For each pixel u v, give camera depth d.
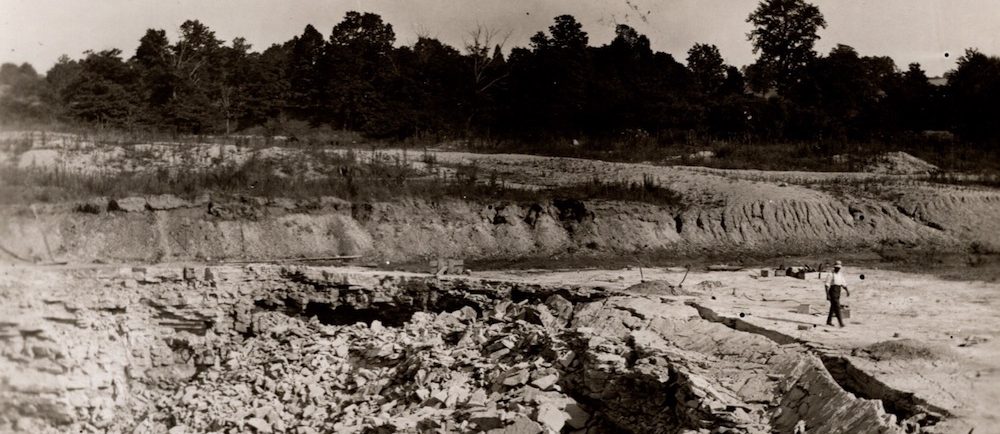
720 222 55.62
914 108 85.62
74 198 46.88
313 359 34.00
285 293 39.06
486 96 88.31
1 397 31.53
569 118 83.94
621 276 43.97
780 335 26.73
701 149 78.94
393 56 92.69
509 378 28.41
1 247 42.41
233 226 49.44
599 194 57.44
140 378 34.94
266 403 31.48
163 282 36.84
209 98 83.12
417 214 53.53
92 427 32.53
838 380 23.27
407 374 31.14
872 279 41.16
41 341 32.66
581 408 26.75
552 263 49.62
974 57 82.81
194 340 36.41
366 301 39.50
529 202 55.41
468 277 40.69
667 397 25.23
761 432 22.00
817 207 57.09
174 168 55.72
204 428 30.45
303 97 86.31
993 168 72.00
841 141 79.31
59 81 64.31
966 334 26.22
